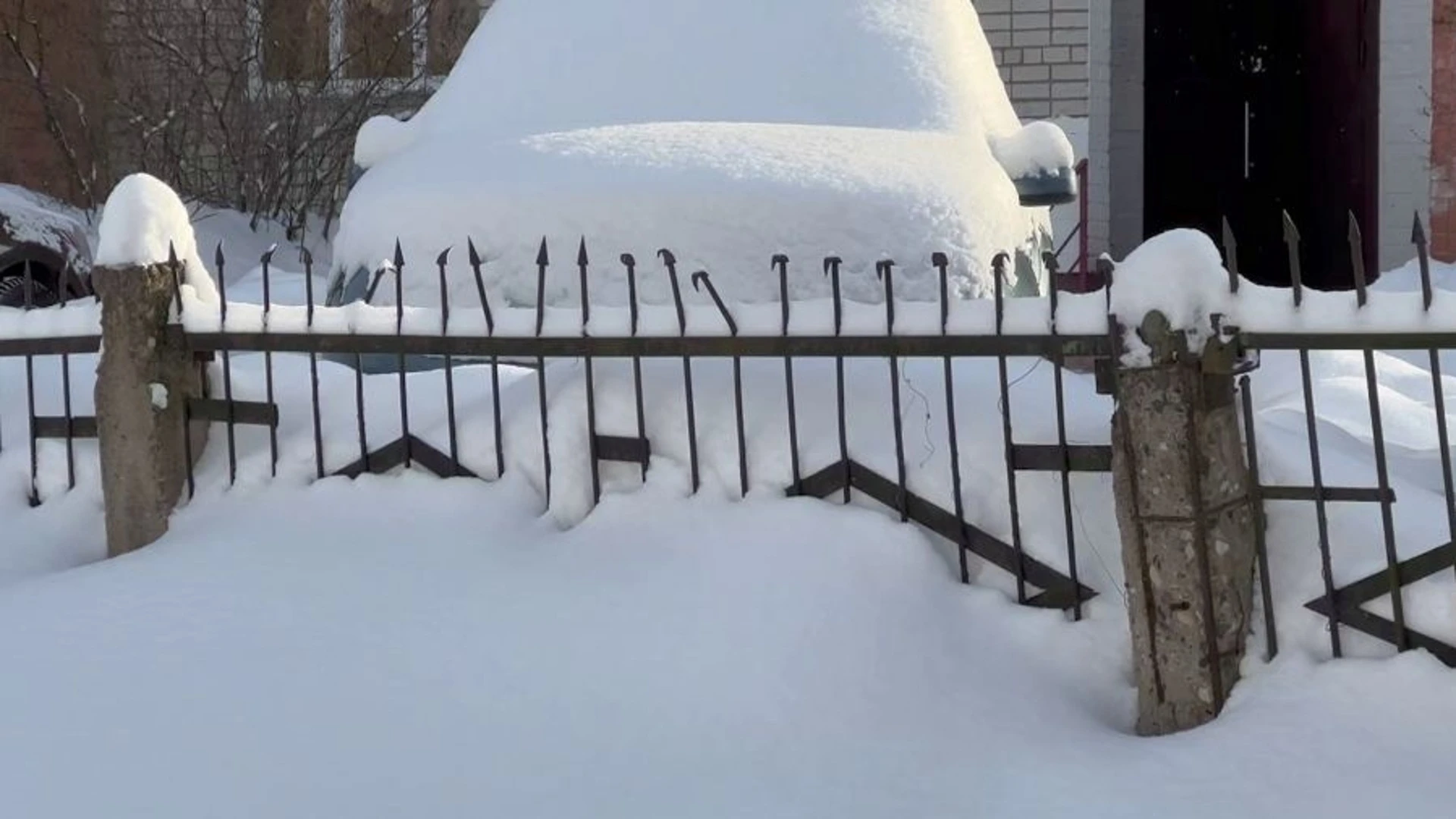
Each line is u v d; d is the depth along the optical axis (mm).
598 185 5363
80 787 3475
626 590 4051
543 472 4508
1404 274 11469
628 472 4438
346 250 5777
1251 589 3764
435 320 4504
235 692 3803
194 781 3477
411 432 4719
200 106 14836
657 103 6105
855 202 5258
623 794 3377
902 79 6074
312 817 3332
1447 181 12641
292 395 5117
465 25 14734
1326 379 6402
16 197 11461
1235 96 15031
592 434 4422
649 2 6418
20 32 15055
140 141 14773
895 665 3752
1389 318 3502
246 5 14828
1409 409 6055
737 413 4176
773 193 5262
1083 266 11969
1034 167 6059
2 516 5188
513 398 4719
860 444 4191
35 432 5188
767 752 3523
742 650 3779
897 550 3980
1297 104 14820
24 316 5125
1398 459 5184
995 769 3457
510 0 6797
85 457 5188
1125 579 3746
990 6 12578
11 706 3812
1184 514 3633
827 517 4070
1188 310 3629
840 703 3658
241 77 14836
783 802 3328
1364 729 3424
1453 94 12602
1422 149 12648
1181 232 3711
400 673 3830
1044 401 4543
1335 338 3549
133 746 3615
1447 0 12508
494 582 4176
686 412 4395
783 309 4066
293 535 4547
